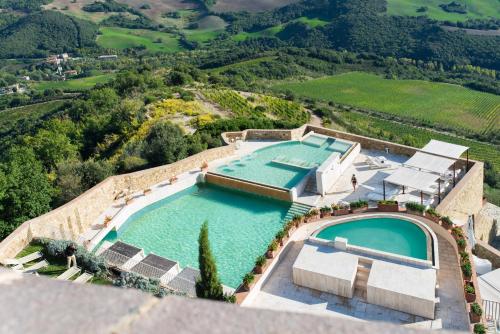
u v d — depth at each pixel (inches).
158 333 58.4
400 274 645.9
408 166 971.3
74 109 2989.7
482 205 1141.7
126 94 3083.2
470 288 595.8
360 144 1237.1
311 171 1089.4
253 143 1314.0
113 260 766.5
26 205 885.2
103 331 59.4
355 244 742.5
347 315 627.2
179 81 3097.9
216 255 848.9
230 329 58.5
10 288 66.4
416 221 774.5
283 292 684.1
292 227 802.2
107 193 995.9
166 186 1067.9
